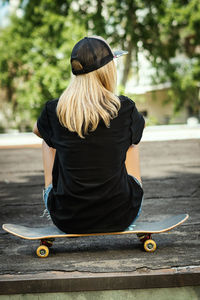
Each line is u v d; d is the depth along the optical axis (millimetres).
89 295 1972
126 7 19844
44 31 19922
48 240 2273
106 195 2045
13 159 6594
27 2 20438
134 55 21094
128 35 20172
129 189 2143
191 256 2168
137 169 2230
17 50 21297
